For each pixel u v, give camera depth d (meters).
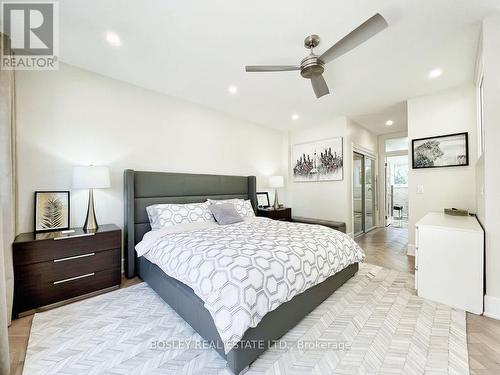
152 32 1.96
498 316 1.85
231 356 1.32
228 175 4.04
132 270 2.74
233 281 1.42
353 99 3.46
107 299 2.21
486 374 1.31
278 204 4.79
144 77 2.80
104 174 2.43
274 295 1.52
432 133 3.25
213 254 1.69
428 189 3.33
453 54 2.29
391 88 3.09
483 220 2.06
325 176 4.63
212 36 2.01
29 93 2.30
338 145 4.41
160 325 1.80
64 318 1.89
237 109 3.92
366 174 5.53
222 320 1.32
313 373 1.34
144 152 3.11
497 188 1.87
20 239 1.98
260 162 4.79
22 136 2.25
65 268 2.12
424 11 1.72
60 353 1.50
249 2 1.63
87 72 2.64
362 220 5.30
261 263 1.58
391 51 2.23
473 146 2.95
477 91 2.78
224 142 4.10
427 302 2.14
